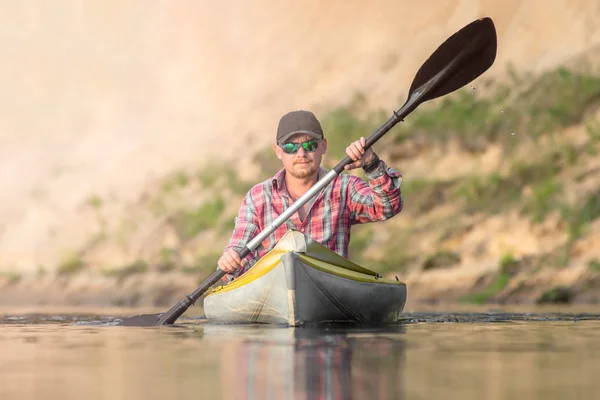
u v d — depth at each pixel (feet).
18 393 22.91
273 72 159.22
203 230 129.08
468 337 38.04
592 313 62.90
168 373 26.25
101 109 178.19
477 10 139.44
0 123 181.68
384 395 21.71
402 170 120.67
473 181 113.60
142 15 182.09
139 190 144.97
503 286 95.91
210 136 154.10
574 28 128.06
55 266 128.57
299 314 46.60
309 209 51.29
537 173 111.96
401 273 105.19
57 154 172.55
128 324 51.26
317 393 22.08
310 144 50.44
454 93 126.41
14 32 190.49
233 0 170.81
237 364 28.12
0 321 57.00
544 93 120.57
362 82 144.15
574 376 24.88
